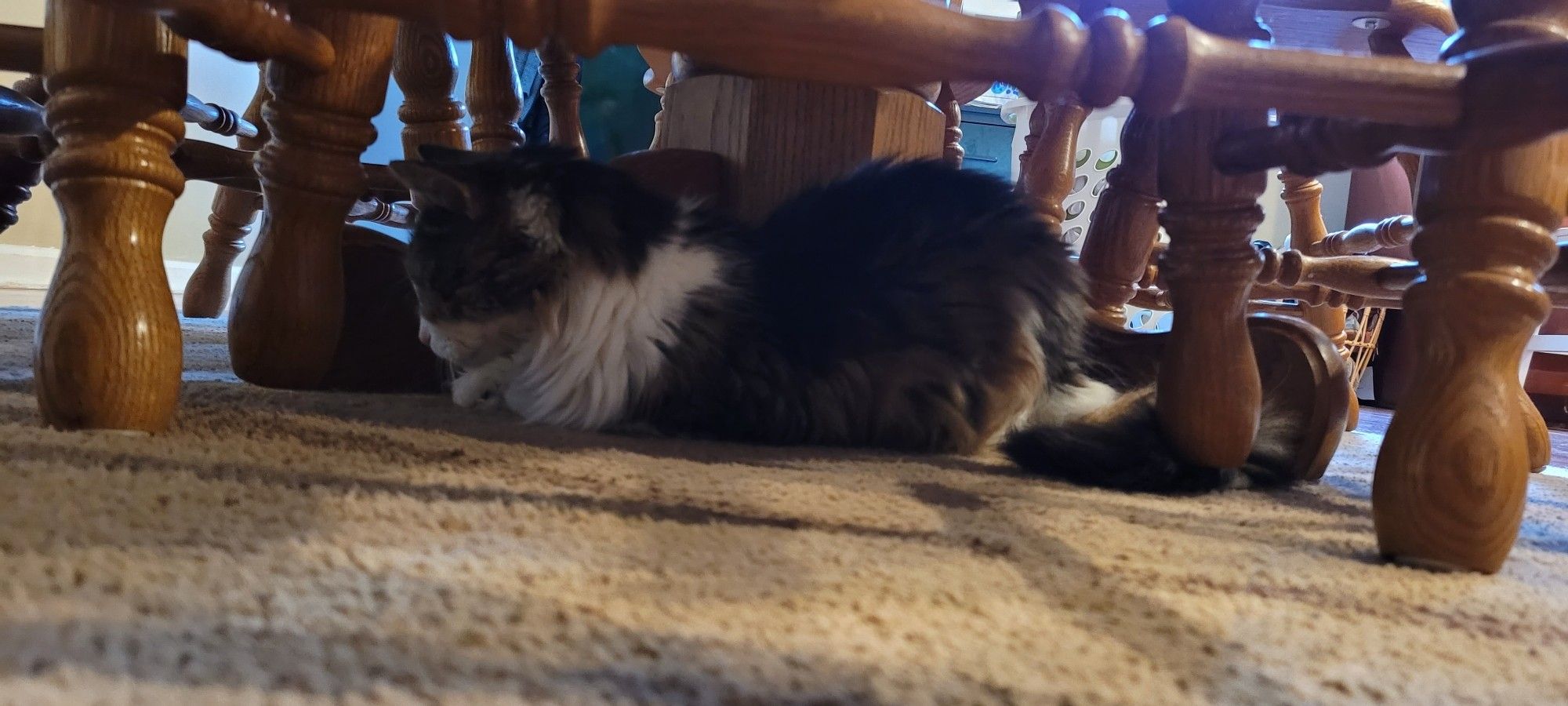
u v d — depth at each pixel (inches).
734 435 49.6
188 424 33.3
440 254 49.8
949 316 52.0
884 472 39.7
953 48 22.4
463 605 17.8
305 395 46.1
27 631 14.9
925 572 22.8
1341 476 51.5
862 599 20.2
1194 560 26.4
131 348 29.6
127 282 29.7
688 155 60.4
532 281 49.8
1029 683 16.6
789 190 60.4
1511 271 27.0
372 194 67.6
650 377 49.4
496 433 41.6
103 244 29.5
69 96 29.1
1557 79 23.5
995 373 52.6
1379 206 139.9
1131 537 28.9
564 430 47.6
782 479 34.4
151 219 30.4
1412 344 28.9
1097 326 58.1
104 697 13.1
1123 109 119.0
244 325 43.8
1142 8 55.0
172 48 29.8
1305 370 45.7
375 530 22.3
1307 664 18.8
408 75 59.5
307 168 42.4
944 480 38.2
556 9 20.8
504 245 49.1
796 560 22.9
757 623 18.3
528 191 49.0
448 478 29.0
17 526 19.7
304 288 43.6
